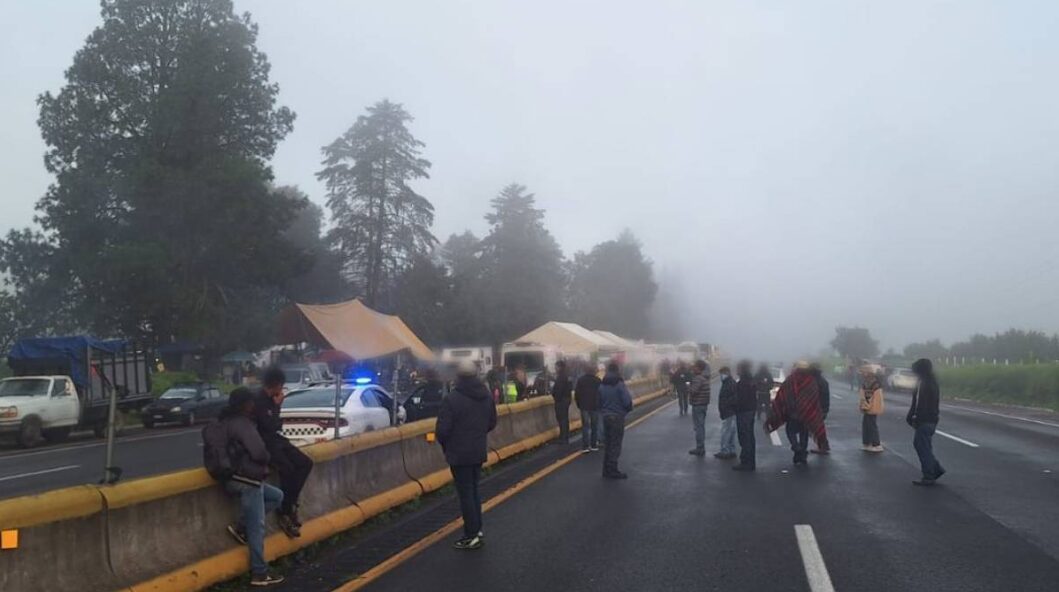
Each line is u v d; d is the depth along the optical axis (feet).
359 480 36.04
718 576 26.45
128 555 21.91
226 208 145.79
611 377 48.42
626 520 35.58
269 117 160.76
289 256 159.33
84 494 20.67
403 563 28.53
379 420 61.16
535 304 232.94
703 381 59.11
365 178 194.39
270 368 28.91
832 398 141.49
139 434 95.86
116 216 148.97
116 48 148.97
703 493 42.47
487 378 80.89
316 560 29.58
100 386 95.96
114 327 150.10
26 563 18.94
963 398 153.58
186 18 153.58
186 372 145.59
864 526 33.91
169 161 149.89
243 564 25.90
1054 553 29.25
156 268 136.26
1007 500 39.75
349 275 201.46
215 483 25.88
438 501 41.37
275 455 28.17
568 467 53.47
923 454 44.45
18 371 93.50
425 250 203.10
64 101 148.77
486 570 27.43
